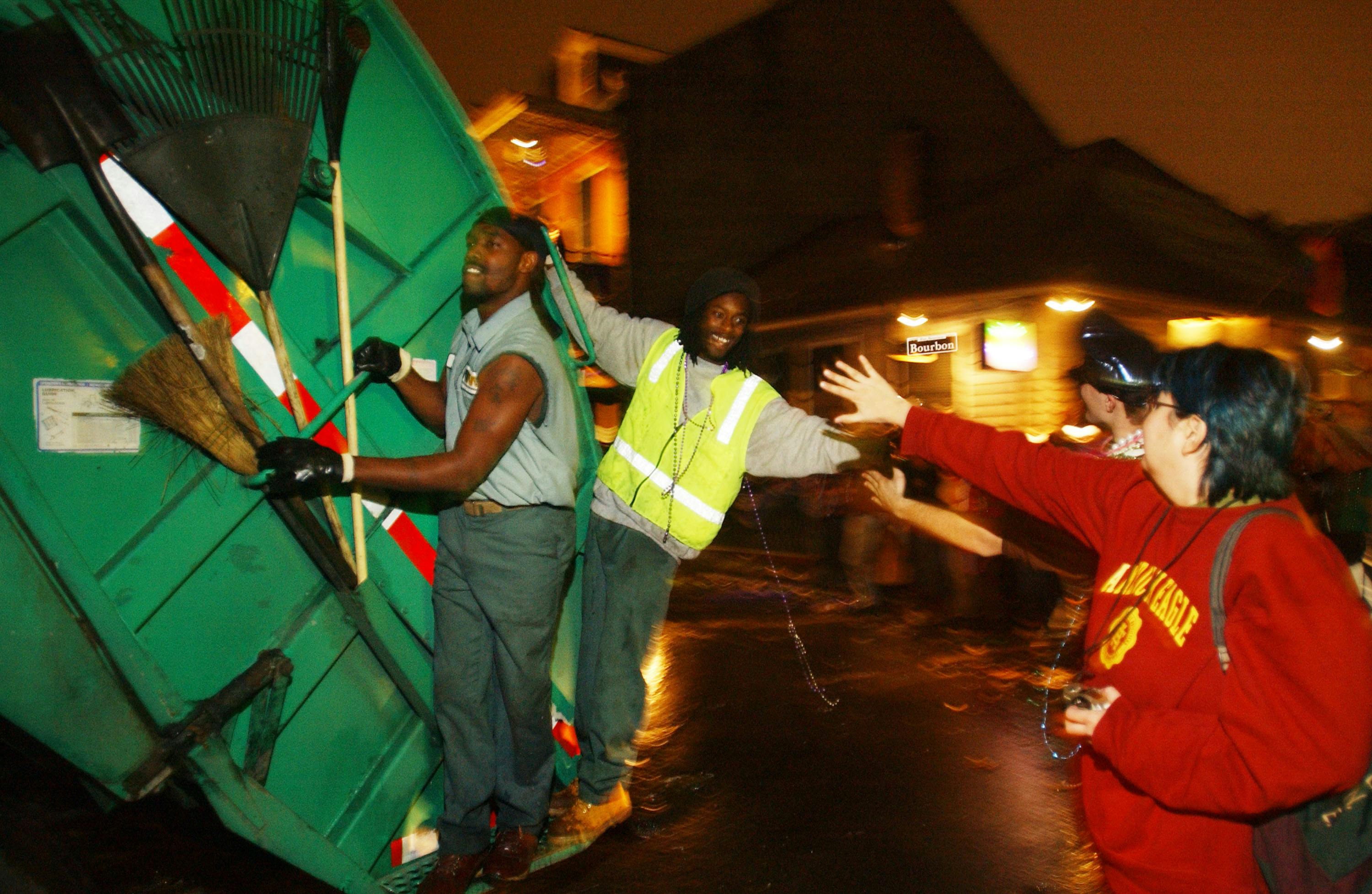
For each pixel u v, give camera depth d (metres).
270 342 2.34
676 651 6.50
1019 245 11.03
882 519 7.62
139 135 2.08
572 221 17.88
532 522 2.65
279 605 2.38
